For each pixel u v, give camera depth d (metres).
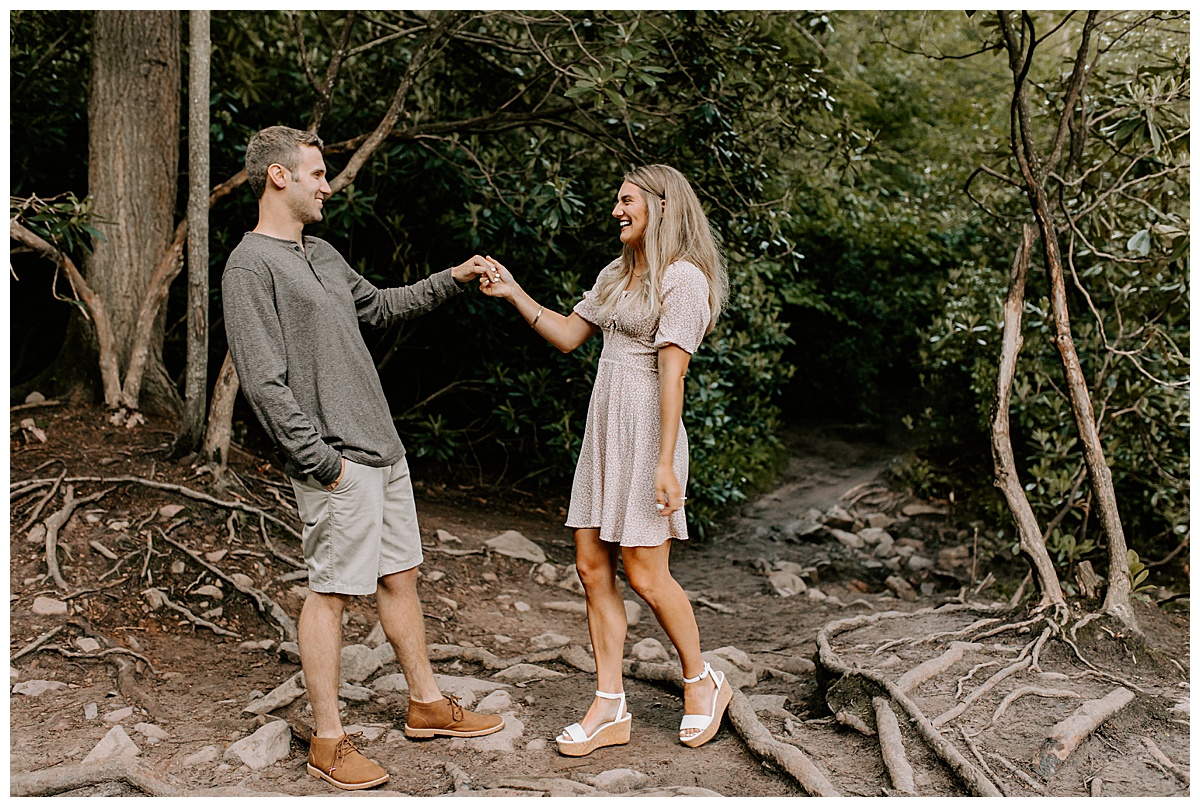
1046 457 5.16
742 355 7.18
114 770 2.41
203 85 4.20
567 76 4.82
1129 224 4.98
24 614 3.32
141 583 3.66
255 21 6.46
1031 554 3.77
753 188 5.79
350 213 5.56
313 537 2.53
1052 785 2.46
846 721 2.89
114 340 4.79
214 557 3.93
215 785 2.46
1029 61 4.02
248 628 3.63
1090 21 4.05
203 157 4.24
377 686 3.22
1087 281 5.41
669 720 3.05
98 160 4.82
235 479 4.51
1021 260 4.08
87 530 3.84
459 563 4.77
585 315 2.98
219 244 5.83
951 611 3.95
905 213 9.65
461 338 6.75
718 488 6.51
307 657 2.51
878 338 10.23
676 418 2.66
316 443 2.40
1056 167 4.85
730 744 2.81
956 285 6.69
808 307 10.19
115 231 4.83
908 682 3.04
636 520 2.69
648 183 2.75
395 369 7.12
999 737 2.72
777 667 3.78
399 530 2.73
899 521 6.70
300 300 2.49
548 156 5.85
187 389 4.37
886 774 2.55
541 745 2.78
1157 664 3.31
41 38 5.86
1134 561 3.74
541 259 6.23
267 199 2.58
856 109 9.46
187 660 3.35
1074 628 3.44
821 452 8.82
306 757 2.69
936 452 7.56
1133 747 2.69
